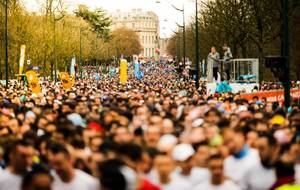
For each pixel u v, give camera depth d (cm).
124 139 1244
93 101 2456
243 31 5512
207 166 1062
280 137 1398
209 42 7638
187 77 7481
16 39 8281
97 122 1614
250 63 4034
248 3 5509
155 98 2644
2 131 1471
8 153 1079
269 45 6631
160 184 1038
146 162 1013
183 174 1084
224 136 1231
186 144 1191
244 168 1171
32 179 848
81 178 1020
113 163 818
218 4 6147
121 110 1822
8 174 1040
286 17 2497
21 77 6706
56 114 1919
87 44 13588
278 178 1019
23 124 1669
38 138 1265
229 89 3747
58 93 3550
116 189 782
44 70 9100
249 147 1259
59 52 9825
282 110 1903
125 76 5584
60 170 1008
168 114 1783
